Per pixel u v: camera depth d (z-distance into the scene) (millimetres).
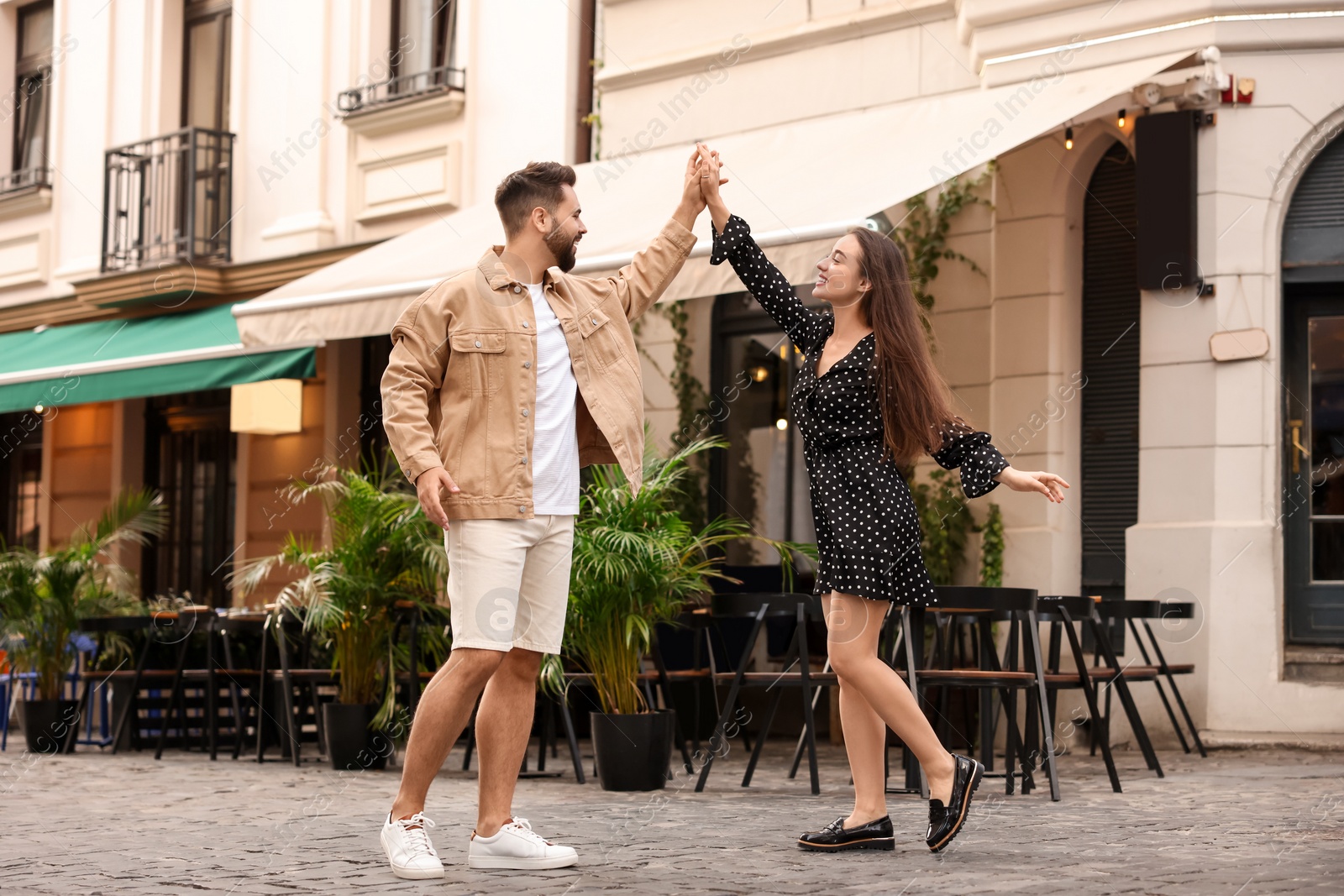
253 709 8305
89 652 8492
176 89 12508
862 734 3807
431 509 3404
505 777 3520
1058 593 7672
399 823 3393
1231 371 7160
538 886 3191
